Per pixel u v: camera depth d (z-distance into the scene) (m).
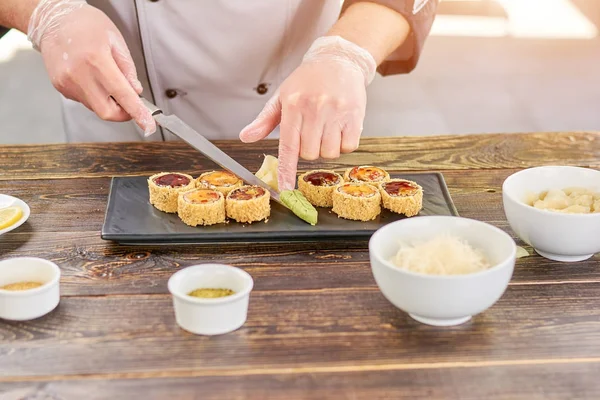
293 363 0.75
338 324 0.79
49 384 0.72
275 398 0.71
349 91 0.99
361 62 1.04
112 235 0.89
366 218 0.94
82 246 0.90
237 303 0.77
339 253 0.89
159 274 0.85
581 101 2.59
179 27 1.15
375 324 0.79
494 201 0.99
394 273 0.75
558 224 0.84
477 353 0.76
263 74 1.21
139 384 0.72
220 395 0.72
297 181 1.02
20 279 0.82
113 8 1.15
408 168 1.07
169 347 0.76
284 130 0.98
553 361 0.75
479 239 0.81
